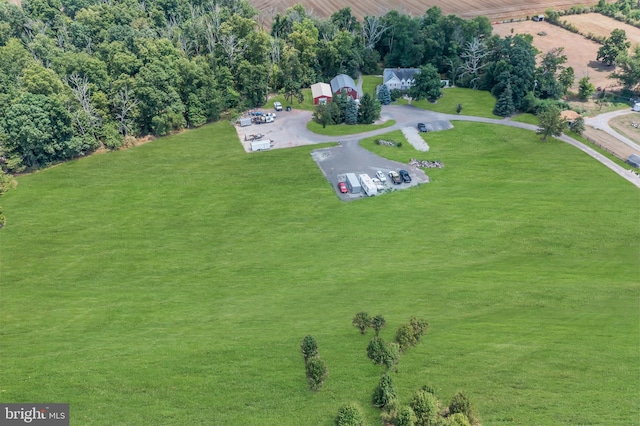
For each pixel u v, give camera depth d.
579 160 94.75
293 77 124.12
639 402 42.56
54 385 46.72
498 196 83.00
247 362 48.97
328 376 46.56
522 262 66.12
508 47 122.88
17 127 87.62
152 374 47.78
